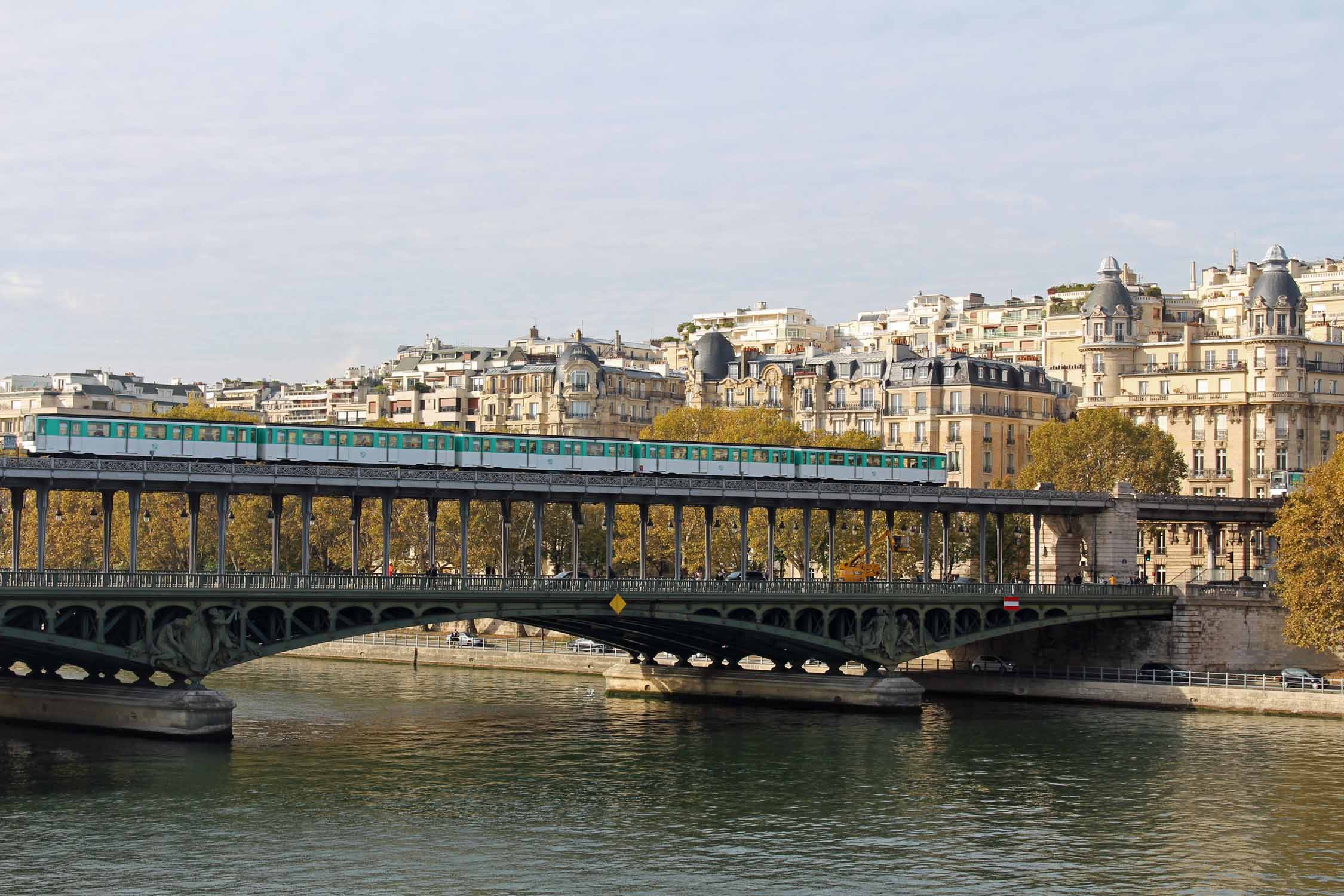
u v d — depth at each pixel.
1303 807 105.44
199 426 138.25
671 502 147.25
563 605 131.38
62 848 90.81
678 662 164.50
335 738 127.81
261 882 85.56
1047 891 86.50
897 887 86.75
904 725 140.75
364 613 126.38
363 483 129.38
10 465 115.50
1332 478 154.38
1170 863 91.94
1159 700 154.00
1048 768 118.56
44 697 128.62
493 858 90.88
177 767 112.06
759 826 99.38
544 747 126.00
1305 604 152.50
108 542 123.75
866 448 191.25
